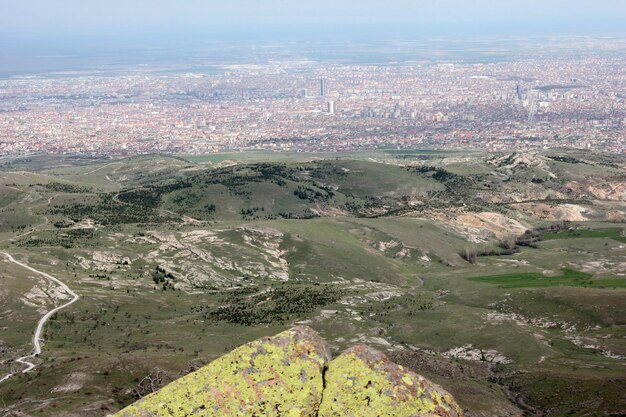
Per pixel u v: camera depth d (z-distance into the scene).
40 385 126.38
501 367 145.25
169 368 128.12
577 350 155.00
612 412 103.00
